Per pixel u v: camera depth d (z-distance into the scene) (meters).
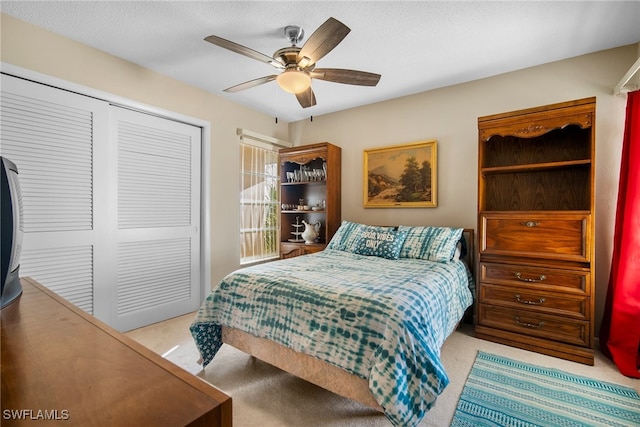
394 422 1.24
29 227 2.13
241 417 1.57
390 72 2.80
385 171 3.54
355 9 1.92
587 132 2.46
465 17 1.99
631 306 2.05
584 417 1.54
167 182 2.96
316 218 4.21
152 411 0.51
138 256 2.76
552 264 2.27
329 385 1.53
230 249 3.52
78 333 0.83
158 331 2.68
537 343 2.28
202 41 2.30
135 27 2.13
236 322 1.89
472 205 3.01
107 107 2.52
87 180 2.41
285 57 2.07
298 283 1.78
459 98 3.07
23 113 2.09
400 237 2.85
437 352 1.52
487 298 2.52
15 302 1.11
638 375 1.90
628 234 2.08
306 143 4.23
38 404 0.52
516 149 2.79
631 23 2.06
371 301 1.50
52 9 1.93
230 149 3.52
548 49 2.41
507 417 1.54
